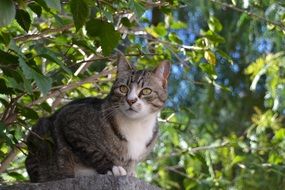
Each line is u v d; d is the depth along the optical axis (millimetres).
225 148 10180
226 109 14438
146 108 7164
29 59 5383
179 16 13812
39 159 7098
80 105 7211
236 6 9445
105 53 5855
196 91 13508
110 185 5652
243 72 14633
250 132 11555
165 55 8828
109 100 7176
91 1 5781
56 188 5699
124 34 8500
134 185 5719
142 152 7211
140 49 8211
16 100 6426
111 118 7023
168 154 10492
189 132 10664
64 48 8289
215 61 8469
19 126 7070
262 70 11219
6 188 5766
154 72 7438
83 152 6938
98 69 8953
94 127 6957
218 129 13992
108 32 5770
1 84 5883
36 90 6984
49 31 7465
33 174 7180
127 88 7184
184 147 10703
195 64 8844
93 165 6984
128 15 8203
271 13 9023
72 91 8836
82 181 5684
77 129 6957
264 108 14609
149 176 11328
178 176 12750
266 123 11211
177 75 13320
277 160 10008
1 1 4727
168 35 9195
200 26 13680
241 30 13586
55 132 7070
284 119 13078
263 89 14805
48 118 7348
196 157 9352
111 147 6977
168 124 9328
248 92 14875
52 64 8062
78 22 5625
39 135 6941
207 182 9977
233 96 14500
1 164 7660
